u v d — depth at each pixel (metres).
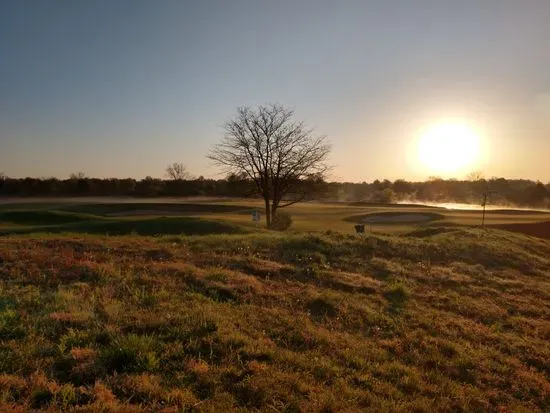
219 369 6.14
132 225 25.95
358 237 18.14
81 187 105.06
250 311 8.85
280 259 13.76
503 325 10.63
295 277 12.00
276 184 40.78
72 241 13.63
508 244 21.31
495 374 7.83
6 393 4.95
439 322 10.02
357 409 5.66
